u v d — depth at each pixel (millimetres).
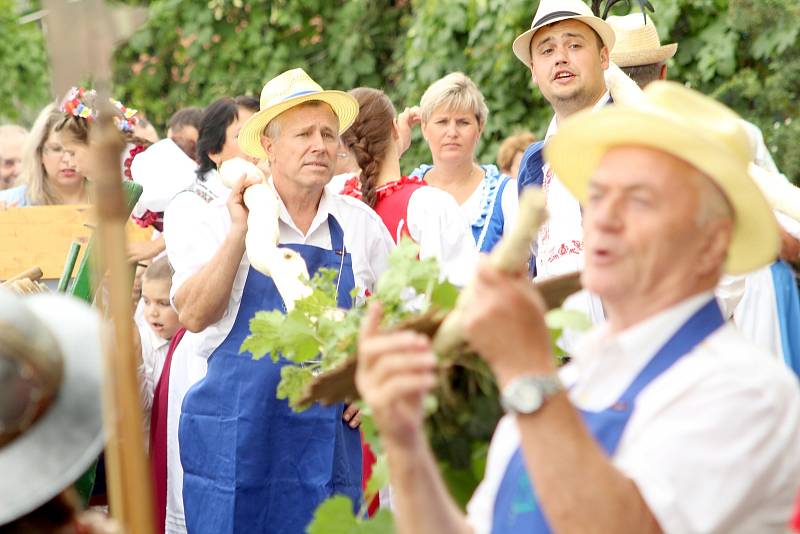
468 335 2486
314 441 5508
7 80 15703
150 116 12891
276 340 3502
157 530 6246
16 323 2402
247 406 5465
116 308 2385
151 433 6352
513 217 6738
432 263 3289
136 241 7570
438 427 3076
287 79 5574
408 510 2480
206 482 5562
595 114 2666
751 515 2520
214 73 12617
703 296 2658
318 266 5539
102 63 2494
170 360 6289
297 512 5488
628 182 2615
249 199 5340
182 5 12594
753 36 8508
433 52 10609
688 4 8945
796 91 8281
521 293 2438
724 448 2484
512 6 9883
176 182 7730
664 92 2746
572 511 2410
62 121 7078
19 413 2412
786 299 6066
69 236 7004
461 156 7086
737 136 2693
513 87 10148
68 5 2512
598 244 2633
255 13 12500
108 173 2379
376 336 2447
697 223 2611
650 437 2533
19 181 9344
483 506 2855
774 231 2680
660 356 2631
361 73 12109
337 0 12406
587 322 2820
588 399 2697
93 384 2508
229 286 5391
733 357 2580
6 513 2393
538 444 2426
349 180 6484
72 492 2523
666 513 2439
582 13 5867
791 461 2537
